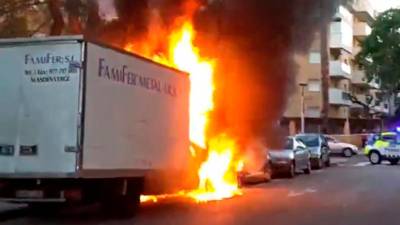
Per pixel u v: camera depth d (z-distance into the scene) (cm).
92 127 1048
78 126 1024
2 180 1077
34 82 1052
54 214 1251
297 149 2491
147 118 1213
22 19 1788
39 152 1039
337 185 1984
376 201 1493
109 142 1090
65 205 1304
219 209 1329
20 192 1074
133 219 1163
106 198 1148
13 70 1063
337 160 3859
